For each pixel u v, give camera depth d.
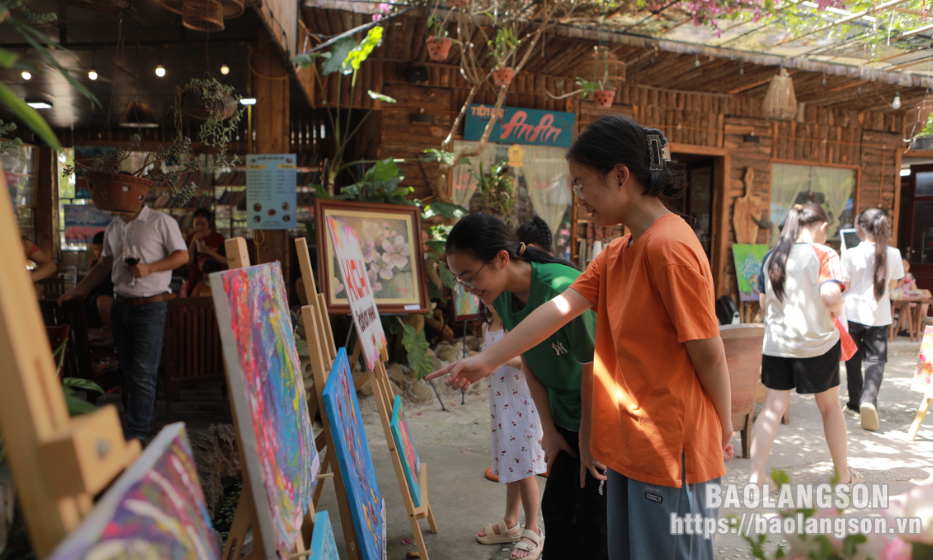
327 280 4.07
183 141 3.59
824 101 8.88
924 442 4.24
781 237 3.24
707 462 1.37
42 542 0.51
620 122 1.40
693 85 8.24
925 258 10.45
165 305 3.54
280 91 5.32
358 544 1.49
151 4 4.36
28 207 9.41
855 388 4.83
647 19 5.92
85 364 3.85
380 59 7.16
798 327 3.10
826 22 5.93
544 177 7.97
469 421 4.67
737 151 8.88
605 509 1.83
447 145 6.27
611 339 1.53
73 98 7.61
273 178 5.15
